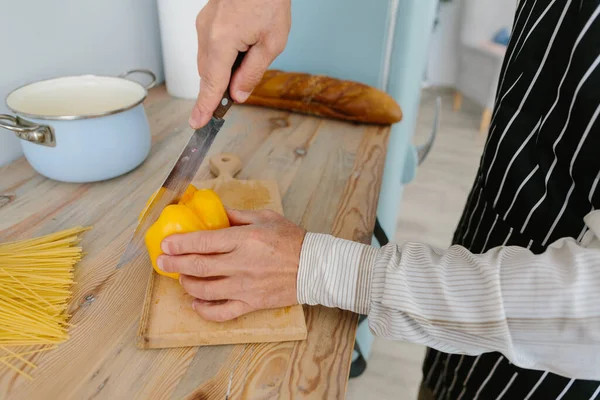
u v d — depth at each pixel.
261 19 0.54
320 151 0.93
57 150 0.71
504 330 0.42
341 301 0.50
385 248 0.50
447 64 4.34
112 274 0.58
